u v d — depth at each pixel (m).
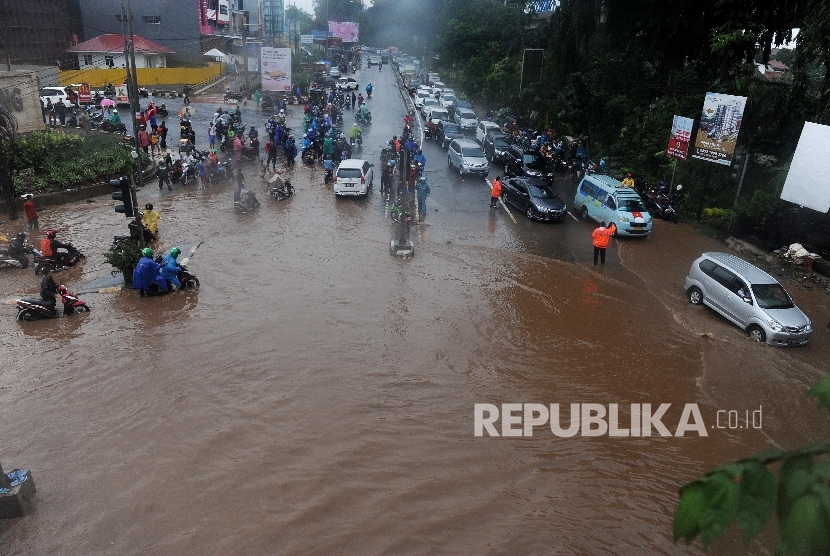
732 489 1.72
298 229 21.89
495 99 54.81
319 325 14.30
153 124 33.72
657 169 29.98
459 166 30.83
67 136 28.19
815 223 20.91
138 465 9.20
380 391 11.62
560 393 11.95
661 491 9.20
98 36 57.25
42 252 17.28
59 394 11.09
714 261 16.61
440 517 8.40
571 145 37.41
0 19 47.69
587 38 37.84
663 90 33.47
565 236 22.64
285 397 11.23
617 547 8.02
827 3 21.44
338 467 9.34
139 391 11.27
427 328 14.45
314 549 7.70
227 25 69.38
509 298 16.61
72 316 14.48
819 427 11.27
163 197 25.56
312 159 32.09
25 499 8.23
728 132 22.23
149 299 15.57
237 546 7.70
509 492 9.00
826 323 16.19
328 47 93.94
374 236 21.44
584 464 9.77
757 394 12.30
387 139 39.16
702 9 30.88
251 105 48.34
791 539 1.62
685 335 14.87
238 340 13.39
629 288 17.92
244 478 8.98
